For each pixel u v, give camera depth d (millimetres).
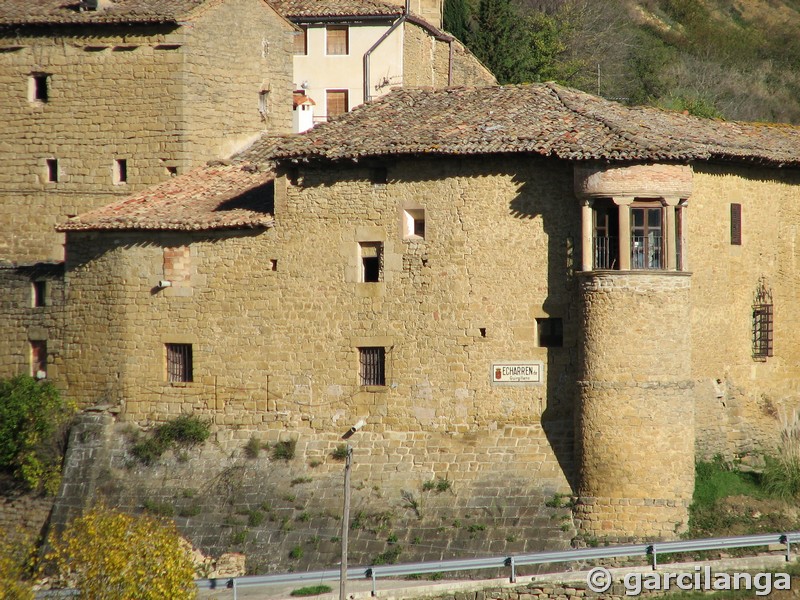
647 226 129125
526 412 133625
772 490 133750
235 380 142375
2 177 171875
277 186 141000
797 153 144125
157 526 123438
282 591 125062
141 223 145125
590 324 128875
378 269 138000
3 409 149000
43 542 144375
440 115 140375
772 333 143875
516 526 130250
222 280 143250
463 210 134875
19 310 154375
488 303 134500
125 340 147125
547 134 132625
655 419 127625
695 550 124625
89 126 168625
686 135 136750
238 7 170500
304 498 136625
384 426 137125
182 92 165125
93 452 145625
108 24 166125
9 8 171000
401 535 132000
